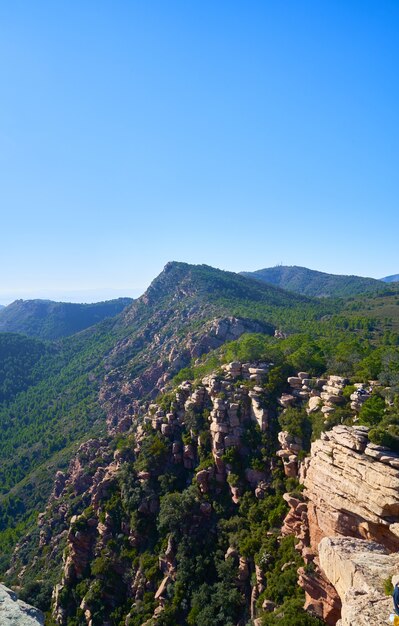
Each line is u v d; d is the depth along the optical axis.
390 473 36.22
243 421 68.75
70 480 106.31
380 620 18.94
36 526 98.81
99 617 60.38
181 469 74.38
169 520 62.56
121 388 164.38
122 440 103.88
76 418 163.12
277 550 50.44
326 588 39.16
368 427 42.75
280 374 71.25
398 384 57.38
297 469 57.03
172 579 58.06
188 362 154.38
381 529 36.34
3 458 152.50
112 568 64.75
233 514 62.38
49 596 72.19
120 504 71.94
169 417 79.56
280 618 40.53
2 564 92.44
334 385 63.75
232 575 53.50
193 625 51.22
